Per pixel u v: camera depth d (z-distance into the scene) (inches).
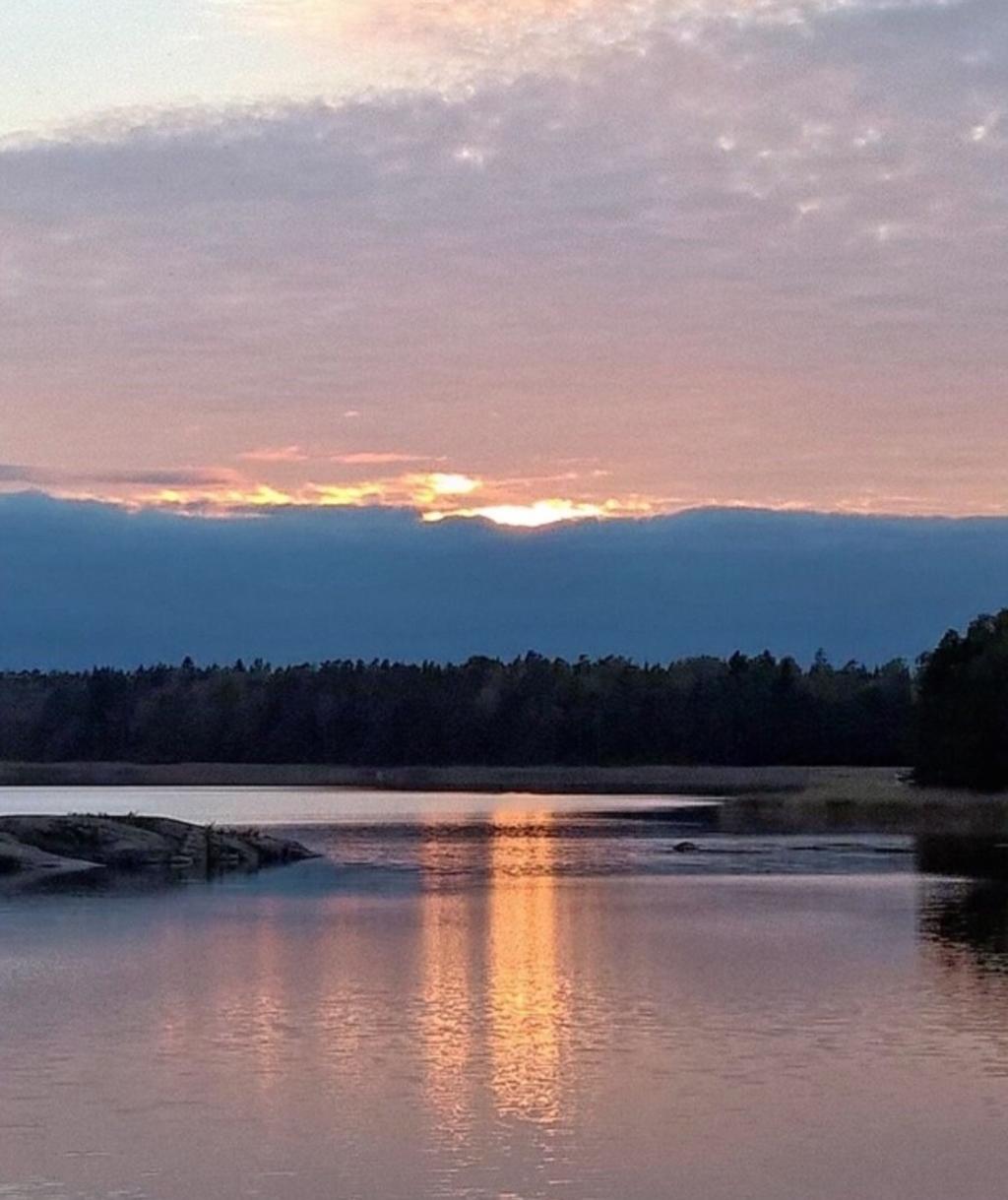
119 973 1446.9
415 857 2839.6
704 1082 1017.5
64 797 5984.3
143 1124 922.7
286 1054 1096.2
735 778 7347.4
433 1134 903.1
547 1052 1101.7
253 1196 802.2
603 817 4291.3
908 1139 894.4
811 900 2059.5
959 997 1298.0
